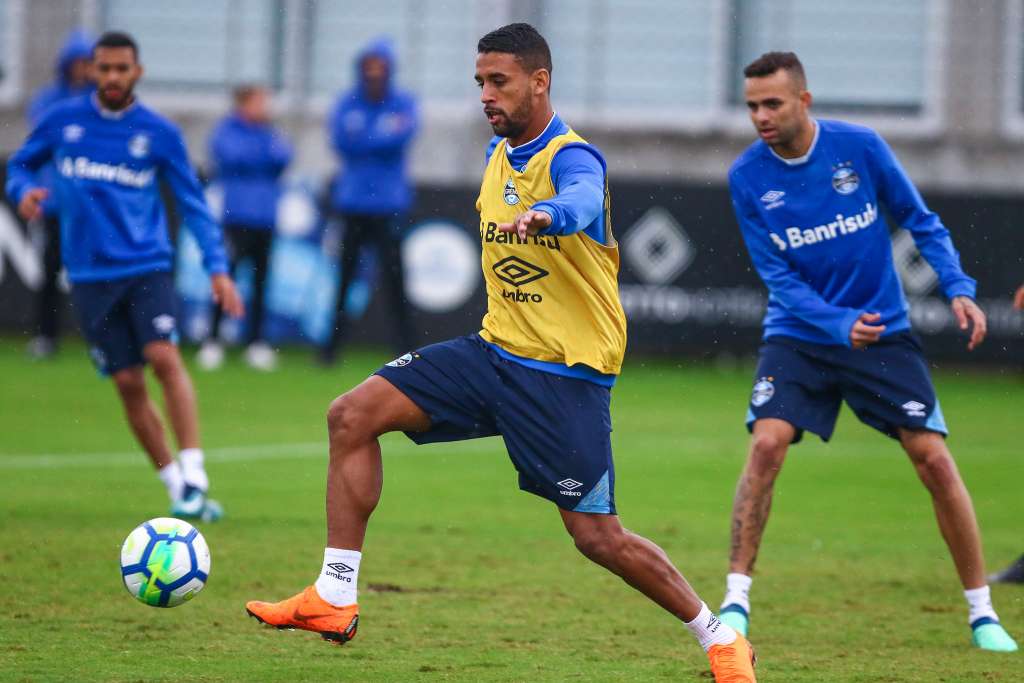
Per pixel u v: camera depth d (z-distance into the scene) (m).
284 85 69.69
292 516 26.92
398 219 50.56
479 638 18.22
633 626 19.09
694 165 67.12
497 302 16.12
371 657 17.05
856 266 20.06
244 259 51.25
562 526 26.89
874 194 20.17
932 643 18.58
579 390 15.63
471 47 68.44
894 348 19.75
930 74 65.81
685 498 30.33
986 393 49.97
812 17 66.69
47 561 22.12
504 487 31.44
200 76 70.44
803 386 20.00
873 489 32.12
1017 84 65.25
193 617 18.91
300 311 55.50
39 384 45.06
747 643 15.82
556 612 19.86
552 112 15.83
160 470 26.34
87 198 25.69
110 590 20.31
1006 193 52.28
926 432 19.50
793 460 36.38
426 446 37.84
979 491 31.95
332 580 15.93
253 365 51.31
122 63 25.69
